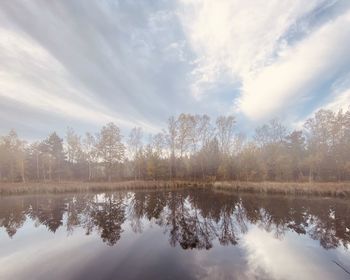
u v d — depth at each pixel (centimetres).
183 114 5728
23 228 1392
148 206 2216
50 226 1440
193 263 841
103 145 4969
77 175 5697
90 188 3669
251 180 4122
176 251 976
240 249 1009
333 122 4047
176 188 4125
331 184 3073
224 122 5962
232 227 1400
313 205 2077
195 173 5300
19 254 943
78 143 5600
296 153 4359
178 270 778
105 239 1157
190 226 1429
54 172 5366
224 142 5906
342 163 3625
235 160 4747
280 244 1081
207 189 3881
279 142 4838
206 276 731
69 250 989
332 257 911
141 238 1175
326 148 4034
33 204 2355
